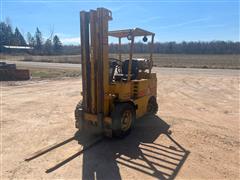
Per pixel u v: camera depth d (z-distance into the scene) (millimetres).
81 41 5168
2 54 62812
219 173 4035
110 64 5848
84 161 4441
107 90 5281
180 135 5781
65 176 3932
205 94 11297
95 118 5309
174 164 4332
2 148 4992
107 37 5062
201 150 4922
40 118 7219
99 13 4852
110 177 3900
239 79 16781
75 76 18969
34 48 72000
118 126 5250
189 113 7852
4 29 80750
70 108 8484
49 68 26078
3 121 6887
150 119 7113
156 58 51500
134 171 4090
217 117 7375
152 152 4828
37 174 3988
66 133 5887
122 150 4918
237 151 4883
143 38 6555
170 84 14617
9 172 4043
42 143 5266
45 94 11273
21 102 9461
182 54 75875
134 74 6309
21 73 16781
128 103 5609
